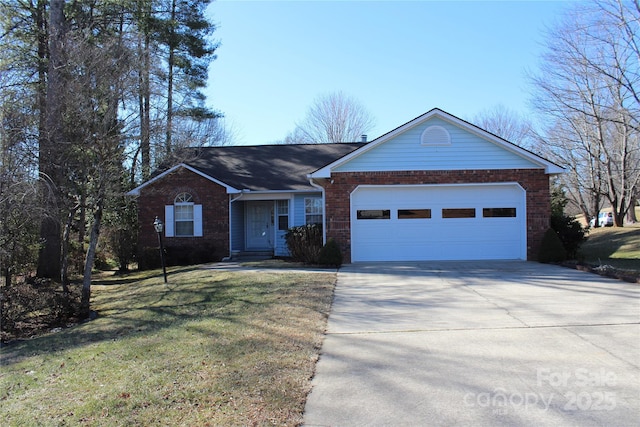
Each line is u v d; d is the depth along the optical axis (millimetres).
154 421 4008
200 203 18844
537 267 13109
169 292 11539
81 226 18312
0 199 10641
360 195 15188
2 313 10281
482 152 14906
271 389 4629
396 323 7246
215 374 5098
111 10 19984
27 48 18641
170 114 15258
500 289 9852
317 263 14781
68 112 11805
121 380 5129
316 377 4984
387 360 5496
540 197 14789
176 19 23172
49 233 15898
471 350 5770
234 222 19250
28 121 12094
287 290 10180
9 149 11141
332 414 4090
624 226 33312
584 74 24000
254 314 8078
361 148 14891
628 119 23359
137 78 12883
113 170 12383
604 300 8445
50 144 11875
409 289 10133
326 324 7281
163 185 19016
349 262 15000
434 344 6074
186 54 24359
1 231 11344
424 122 15000
